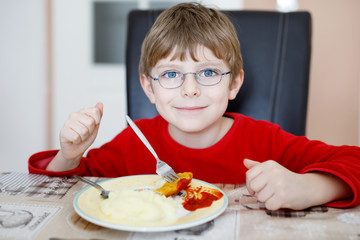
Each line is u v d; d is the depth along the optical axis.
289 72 1.33
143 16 1.38
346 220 0.63
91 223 0.61
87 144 0.94
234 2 2.45
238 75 1.12
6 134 2.82
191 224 0.56
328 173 0.75
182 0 2.56
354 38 2.32
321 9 2.31
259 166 0.72
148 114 1.38
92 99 2.79
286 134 1.15
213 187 0.75
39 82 2.77
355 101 2.38
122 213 0.60
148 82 1.13
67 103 2.79
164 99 0.99
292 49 1.33
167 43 0.95
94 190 0.73
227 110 1.36
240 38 1.34
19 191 0.76
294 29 1.33
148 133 1.20
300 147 1.07
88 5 2.67
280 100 1.34
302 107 1.34
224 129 1.17
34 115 2.80
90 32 2.71
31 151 2.84
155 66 1.00
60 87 2.78
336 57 2.36
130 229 0.55
